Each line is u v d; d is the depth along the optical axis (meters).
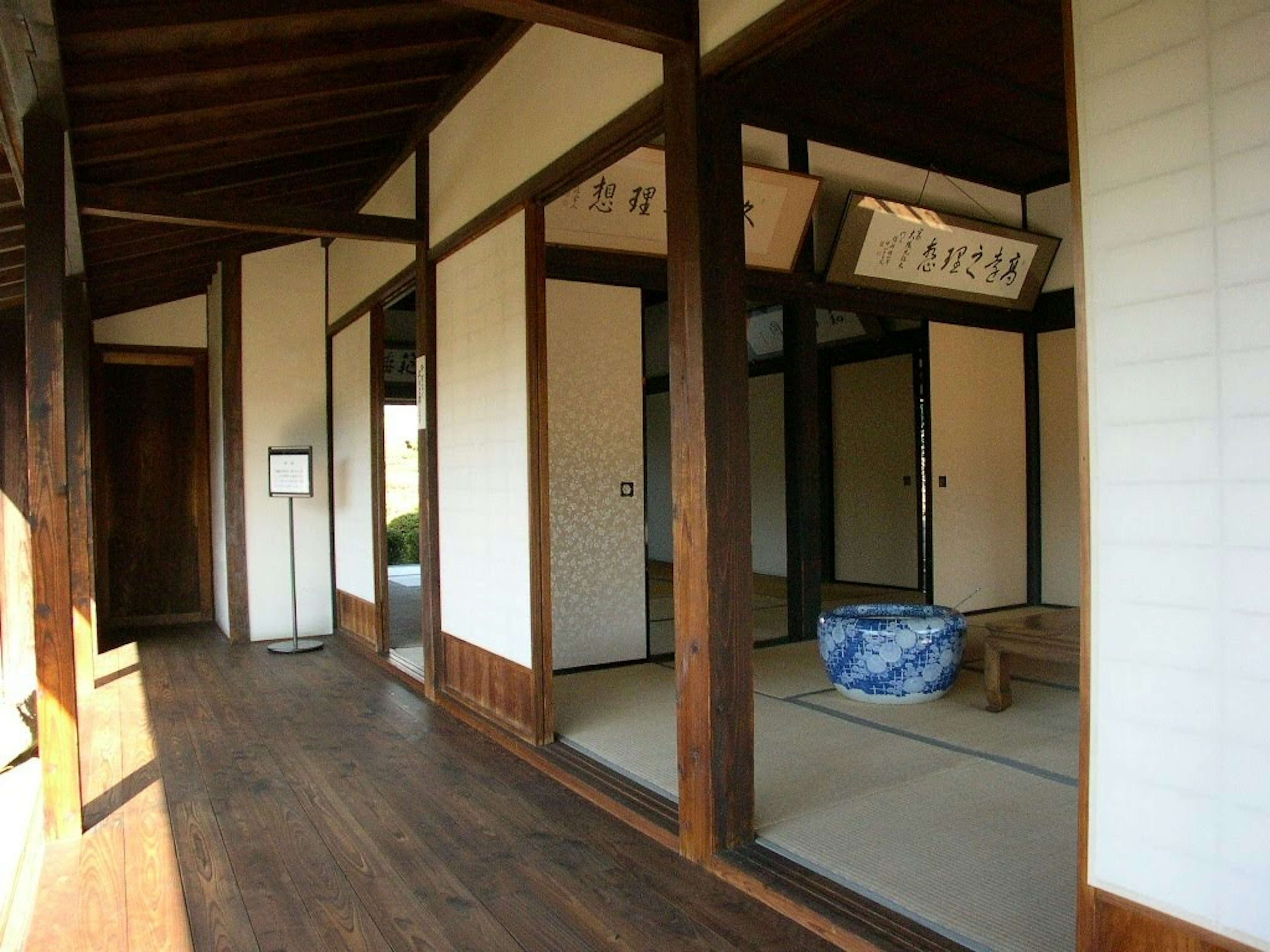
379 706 4.40
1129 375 1.53
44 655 2.79
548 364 4.95
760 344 8.55
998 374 6.75
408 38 3.57
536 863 2.53
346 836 2.75
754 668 4.86
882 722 3.75
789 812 2.75
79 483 4.73
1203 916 1.43
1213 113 1.40
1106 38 1.54
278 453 5.92
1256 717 1.37
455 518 4.36
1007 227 6.19
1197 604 1.44
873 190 5.84
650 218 5.00
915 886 2.24
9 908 2.31
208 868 2.54
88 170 3.85
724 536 2.49
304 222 4.27
